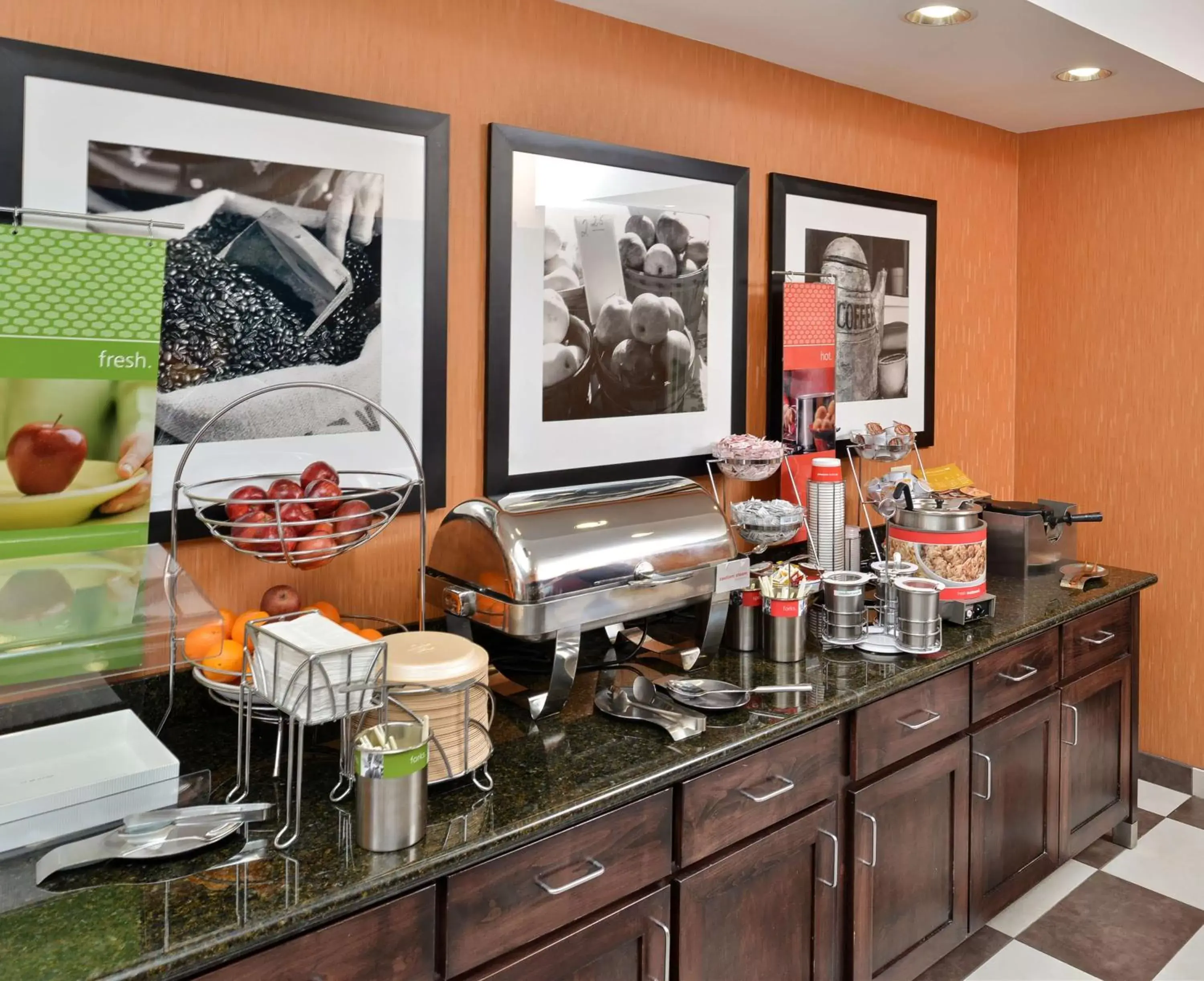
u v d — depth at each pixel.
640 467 2.27
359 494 1.62
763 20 2.17
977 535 2.25
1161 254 3.06
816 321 2.53
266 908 1.10
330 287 1.75
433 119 1.84
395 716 1.37
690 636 2.09
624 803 1.44
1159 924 2.44
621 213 2.17
